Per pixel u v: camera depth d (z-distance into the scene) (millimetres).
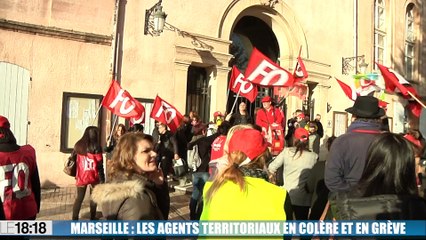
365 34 17531
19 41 9602
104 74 10648
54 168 9969
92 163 6914
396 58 19109
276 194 2492
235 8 13234
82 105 10344
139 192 2742
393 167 2520
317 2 15797
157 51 11422
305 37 15312
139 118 8188
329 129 16000
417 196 2537
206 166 6820
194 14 12180
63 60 10125
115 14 10734
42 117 9867
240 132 2695
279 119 9414
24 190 3916
